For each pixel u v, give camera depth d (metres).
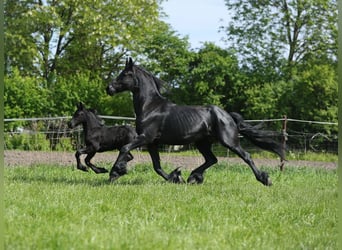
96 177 13.45
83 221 6.45
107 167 16.70
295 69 35.91
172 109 11.80
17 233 5.57
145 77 11.81
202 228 6.45
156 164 12.24
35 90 30.94
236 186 11.38
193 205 8.09
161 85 11.96
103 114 32.97
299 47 37.34
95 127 13.48
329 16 36.19
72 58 39.91
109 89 11.66
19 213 6.93
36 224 6.22
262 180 11.86
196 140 11.81
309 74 33.25
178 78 35.88
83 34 36.50
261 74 35.53
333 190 11.30
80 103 13.38
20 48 33.91
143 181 12.34
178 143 11.78
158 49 35.91
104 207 7.61
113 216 6.99
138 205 7.89
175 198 8.81
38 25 35.38
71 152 23.02
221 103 35.81
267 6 36.50
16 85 30.27
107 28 34.69
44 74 36.78
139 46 37.00
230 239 5.89
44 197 8.41
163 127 11.68
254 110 34.03
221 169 17.06
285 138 17.16
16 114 30.23
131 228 6.21
